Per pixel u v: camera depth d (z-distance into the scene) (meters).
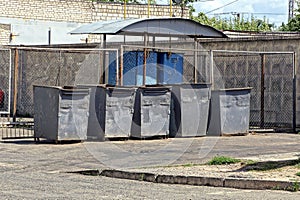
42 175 12.81
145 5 41.66
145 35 21.44
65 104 17.81
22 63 27.97
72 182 12.02
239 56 24.02
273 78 23.03
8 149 16.69
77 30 21.72
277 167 13.20
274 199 10.34
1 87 28.06
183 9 42.41
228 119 20.30
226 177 11.98
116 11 41.62
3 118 25.59
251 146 17.62
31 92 27.61
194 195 10.70
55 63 27.33
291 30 46.16
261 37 23.52
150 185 11.93
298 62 22.41
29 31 39.47
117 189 11.27
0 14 39.22
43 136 18.14
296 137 20.09
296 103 22.38
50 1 40.34
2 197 10.21
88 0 42.12
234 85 24.23
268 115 23.16
